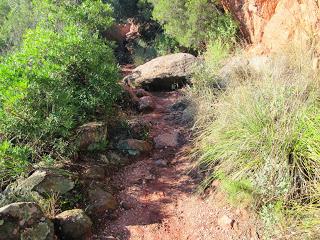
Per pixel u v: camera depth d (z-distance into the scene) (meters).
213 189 4.39
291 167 3.77
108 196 4.40
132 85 9.09
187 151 5.44
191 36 9.66
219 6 9.28
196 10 9.20
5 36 11.35
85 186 4.44
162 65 9.02
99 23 7.65
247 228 3.73
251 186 3.92
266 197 3.75
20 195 4.12
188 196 4.46
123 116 6.60
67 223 3.81
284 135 3.87
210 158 4.59
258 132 4.10
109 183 4.80
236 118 4.50
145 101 7.60
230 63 7.07
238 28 8.73
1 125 4.78
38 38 5.84
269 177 3.77
